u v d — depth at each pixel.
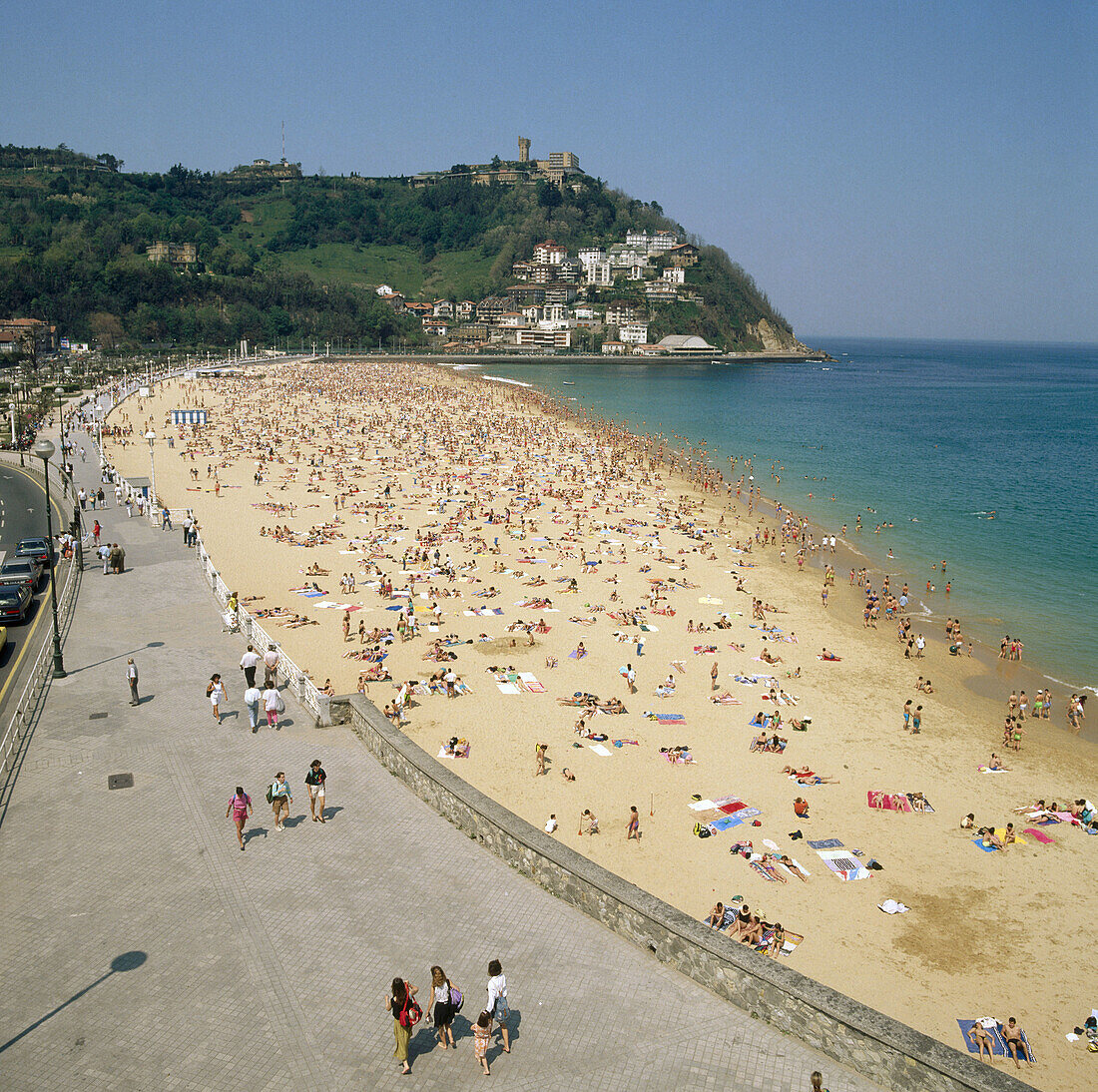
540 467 95.94
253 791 20.66
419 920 15.74
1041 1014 20.28
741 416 167.38
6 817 19.30
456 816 19.30
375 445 107.25
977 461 117.19
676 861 26.08
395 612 47.97
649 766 31.98
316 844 18.30
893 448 128.75
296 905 16.14
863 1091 11.94
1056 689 41.41
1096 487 98.38
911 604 54.53
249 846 18.19
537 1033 13.02
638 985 14.15
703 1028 13.20
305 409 138.38
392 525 67.88
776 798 30.05
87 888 16.62
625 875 25.30
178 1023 13.16
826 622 49.94
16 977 14.14
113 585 40.94
